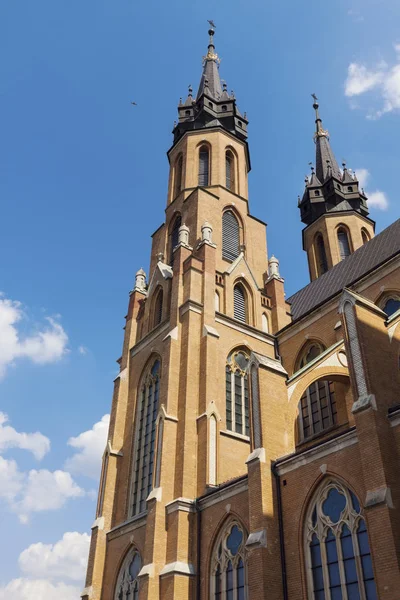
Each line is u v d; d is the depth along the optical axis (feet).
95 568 115.55
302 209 214.69
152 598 93.86
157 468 108.06
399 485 65.21
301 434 120.57
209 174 173.47
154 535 99.55
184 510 100.48
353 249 194.80
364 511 69.26
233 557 90.02
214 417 112.78
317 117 244.22
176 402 115.85
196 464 107.86
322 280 161.07
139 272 165.37
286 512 80.84
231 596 87.56
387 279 119.75
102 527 120.67
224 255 153.69
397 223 145.48
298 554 76.69
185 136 183.83
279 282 152.56
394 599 57.57
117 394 140.46
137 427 131.95
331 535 73.92
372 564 66.08
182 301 130.62
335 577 71.20
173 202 174.40
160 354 132.57
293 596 74.95
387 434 68.74
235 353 131.13
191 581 94.48
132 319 154.30
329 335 128.36
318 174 223.51
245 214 167.84
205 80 202.59
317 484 77.92
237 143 186.19
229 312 136.36
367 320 79.46
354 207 205.87
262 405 90.17
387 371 76.23
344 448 75.15
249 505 83.46
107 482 126.41
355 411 71.10
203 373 117.70
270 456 86.12
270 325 146.00
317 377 99.35
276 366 96.43
